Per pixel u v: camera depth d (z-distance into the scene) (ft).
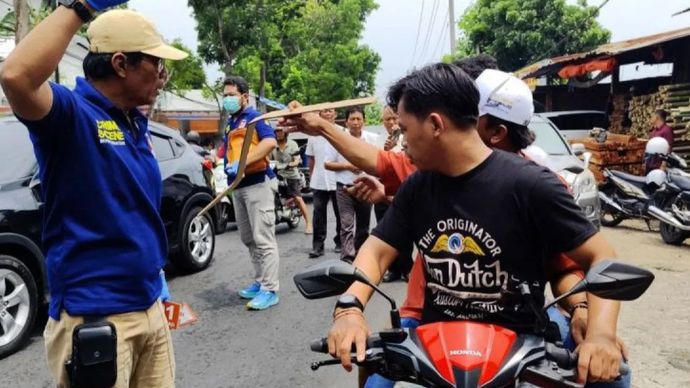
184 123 80.84
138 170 7.85
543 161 9.45
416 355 5.29
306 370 13.61
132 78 7.66
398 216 6.78
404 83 6.33
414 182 6.61
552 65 46.98
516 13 81.30
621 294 5.26
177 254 21.66
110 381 7.22
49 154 7.23
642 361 13.44
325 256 25.17
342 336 5.76
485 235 5.98
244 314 17.54
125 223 7.61
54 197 7.39
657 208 27.20
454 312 6.29
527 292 5.66
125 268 7.63
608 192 31.48
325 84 106.22
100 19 7.63
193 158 23.29
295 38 104.42
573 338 6.86
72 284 7.47
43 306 16.19
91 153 7.30
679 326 15.64
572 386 5.20
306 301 18.58
